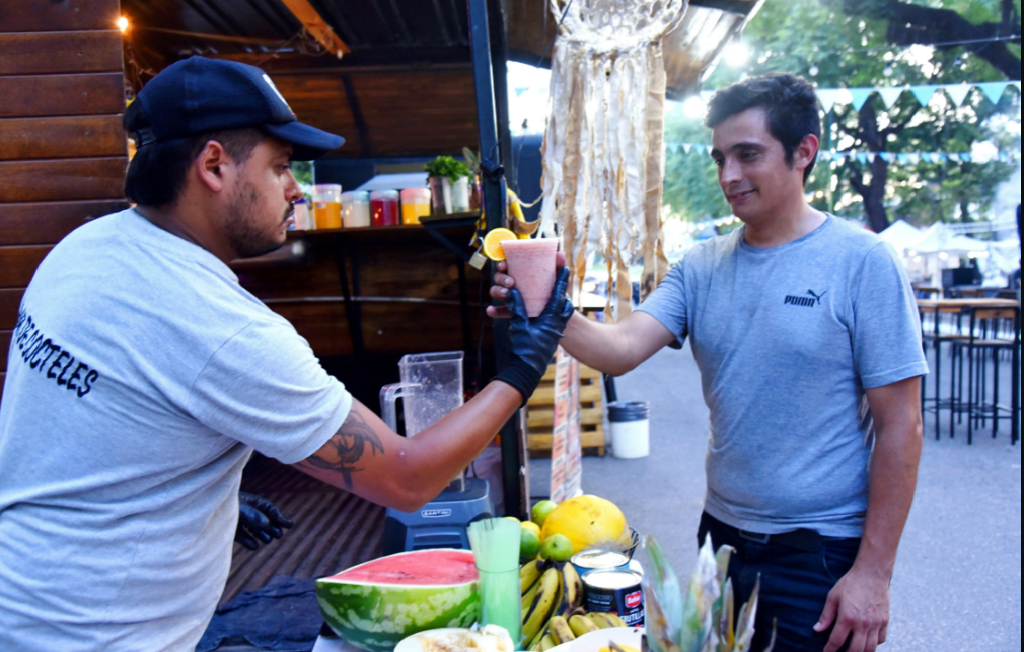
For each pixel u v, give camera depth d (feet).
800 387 5.49
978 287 48.67
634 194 6.73
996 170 63.16
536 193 21.56
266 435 3.69
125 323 3.57
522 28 13.39
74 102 8.90
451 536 7.14
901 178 67.72
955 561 13.44
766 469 5.60
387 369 17.21
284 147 4.01
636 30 6.66
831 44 50.65
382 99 16.90
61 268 3.82
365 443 3.94
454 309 16.60
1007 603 11.73
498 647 4.36
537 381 4.74
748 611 3.40
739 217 5.96
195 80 3.68
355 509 14.56
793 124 5.40
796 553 5.47
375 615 4.78
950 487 17.90
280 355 3.66
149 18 13.51
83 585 3.59
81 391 3.58
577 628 4.84
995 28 44.57
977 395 25.02
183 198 3.81
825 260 5.48
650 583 3.58
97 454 3.59
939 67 51.49
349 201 15.23
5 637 3.59
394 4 12.65
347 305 16.53
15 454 3.73
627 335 6.25
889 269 5.22
